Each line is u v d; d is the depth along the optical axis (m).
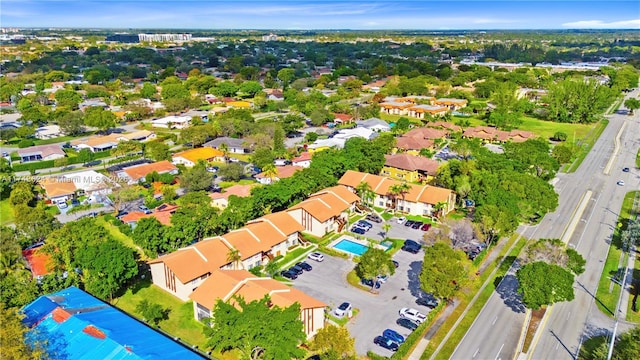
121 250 76.06
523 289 68.69
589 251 93.38
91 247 75.38
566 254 74.88
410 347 63.41
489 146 175.12
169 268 76.25
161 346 58.94
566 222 107.62
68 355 55.94
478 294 77.31
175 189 127.75
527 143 147.25
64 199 118.38
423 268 71.25
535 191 101.88
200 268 77.69
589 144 180.00
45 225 91.50
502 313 72.25
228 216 96.00
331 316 70.81
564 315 72.00
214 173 137.12
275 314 56.38
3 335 51.59
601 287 79.88
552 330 68.38
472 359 61.84
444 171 119.50
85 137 183.88
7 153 159.38
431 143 168.50
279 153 151.62
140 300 76.50
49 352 55.62
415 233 101.75
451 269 69.06
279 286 71.31
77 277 76.81
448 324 69.12
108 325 62.28
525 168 127.19
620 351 58.97
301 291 77.62
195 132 167.00
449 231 88.12
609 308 73.75
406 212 112.94
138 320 68.69
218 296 68.56
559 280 66.44
